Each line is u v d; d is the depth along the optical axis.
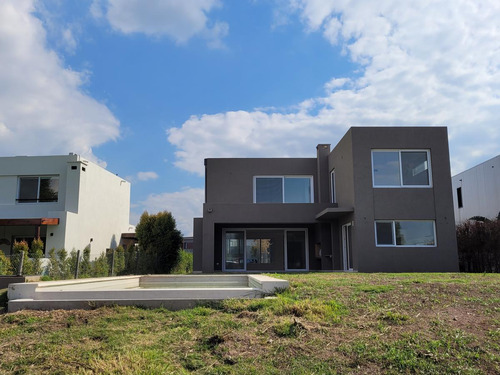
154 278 9.19
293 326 4.93
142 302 6.08
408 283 6.82
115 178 22.70
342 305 5.69
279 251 18.34
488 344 4.32
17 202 18.30
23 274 10.84
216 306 6.00
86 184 18.66
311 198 18.36
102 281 8.00
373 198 13.79
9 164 18.39
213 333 4.93
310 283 7.17
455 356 4.14
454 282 6.91
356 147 14.02
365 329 4.88
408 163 14.13
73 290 6.25
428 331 4.68
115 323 5.38
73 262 12.63
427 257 13.56
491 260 15.23
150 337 4.92
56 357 4.37
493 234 15.15
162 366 4.15
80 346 4.65
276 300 5.98
